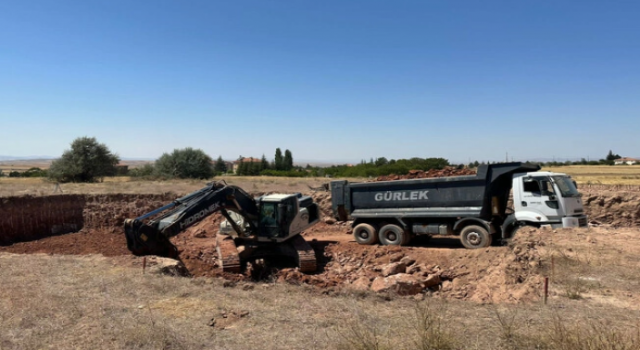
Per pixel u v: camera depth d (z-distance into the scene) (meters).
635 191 21.80
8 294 8.38
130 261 11.73
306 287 10.41
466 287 11.45
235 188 15.12
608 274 9.95
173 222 13.16
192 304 8.17
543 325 6.85
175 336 6.39
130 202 24.75
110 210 23.84
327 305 8.31
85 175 44.00
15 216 21.08
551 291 9.03
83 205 23.92
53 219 22.52
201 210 13.92
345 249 16.53
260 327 6.97
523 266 10.78
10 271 10.38
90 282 9.49
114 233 22.09
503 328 6.50
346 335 6.48
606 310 7.70
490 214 14.84
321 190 26.23
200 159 48.91
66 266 11.10
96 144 45.00
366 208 16.95
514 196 14.47
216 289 9.41
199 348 6.06
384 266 14.08
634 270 10.20
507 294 9.52
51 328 6.62
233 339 6.41
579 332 6.02
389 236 16.50
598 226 18.53
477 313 7.77
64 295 8.42
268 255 16.12
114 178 49.91
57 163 43.12
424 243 17.20
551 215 13.82
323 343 6.20
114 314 7.35
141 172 52.66
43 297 8.19
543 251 11.80
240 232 15.70
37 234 21.55
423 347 5.85
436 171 19.00
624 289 8.98
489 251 13.30
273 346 6.14
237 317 7.48
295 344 6.20
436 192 15.53
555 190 13.81
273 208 15.39
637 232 14.69
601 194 21.09
